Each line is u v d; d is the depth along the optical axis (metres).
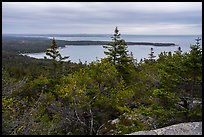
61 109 14.72
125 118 12.48
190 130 7.23
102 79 15.78
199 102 9.87
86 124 14.84
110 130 12.64
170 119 10.05
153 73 16.58
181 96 10.09
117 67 18.88
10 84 12.76
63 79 18.45
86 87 15.44
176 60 10.38
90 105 14.65
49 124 11.62
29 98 15.70
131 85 16.38
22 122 9.35
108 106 14.84
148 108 11.26
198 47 9.50
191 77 9.78
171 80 10.21
